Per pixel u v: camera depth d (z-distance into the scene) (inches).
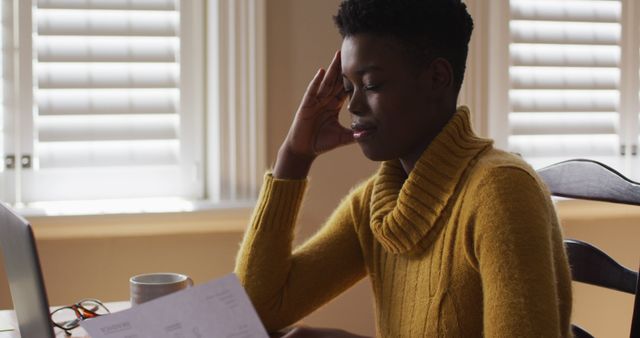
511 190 40.5
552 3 98.5
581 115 100.3
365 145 44.4
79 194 88.3
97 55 86.7
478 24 93.6
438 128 44.4
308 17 90.0
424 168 43.8
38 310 40.3
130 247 87.4
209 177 91.4
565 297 42.6
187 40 89.7
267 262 52.9
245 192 89.3
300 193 53.4
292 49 89.9
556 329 38.4
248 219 88.5
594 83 99.9
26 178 86.6
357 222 51.3
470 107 93.9
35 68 85.8
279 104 90.0
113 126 87.9
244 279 53.1
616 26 100.7
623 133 101.5
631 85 101.3
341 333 48.0
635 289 51.0
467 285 42.6
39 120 85.9
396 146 43.9
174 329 37.5
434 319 43.4
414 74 43.0
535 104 98.1
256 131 88.7
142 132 88.7
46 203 87.2
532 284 38.6
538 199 40.6
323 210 91.8
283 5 89.3
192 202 89.1
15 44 85.4
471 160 43.2
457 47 43.9
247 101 88.4
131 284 52.8
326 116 53.0
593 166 52.3
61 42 86.3
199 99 90.7
